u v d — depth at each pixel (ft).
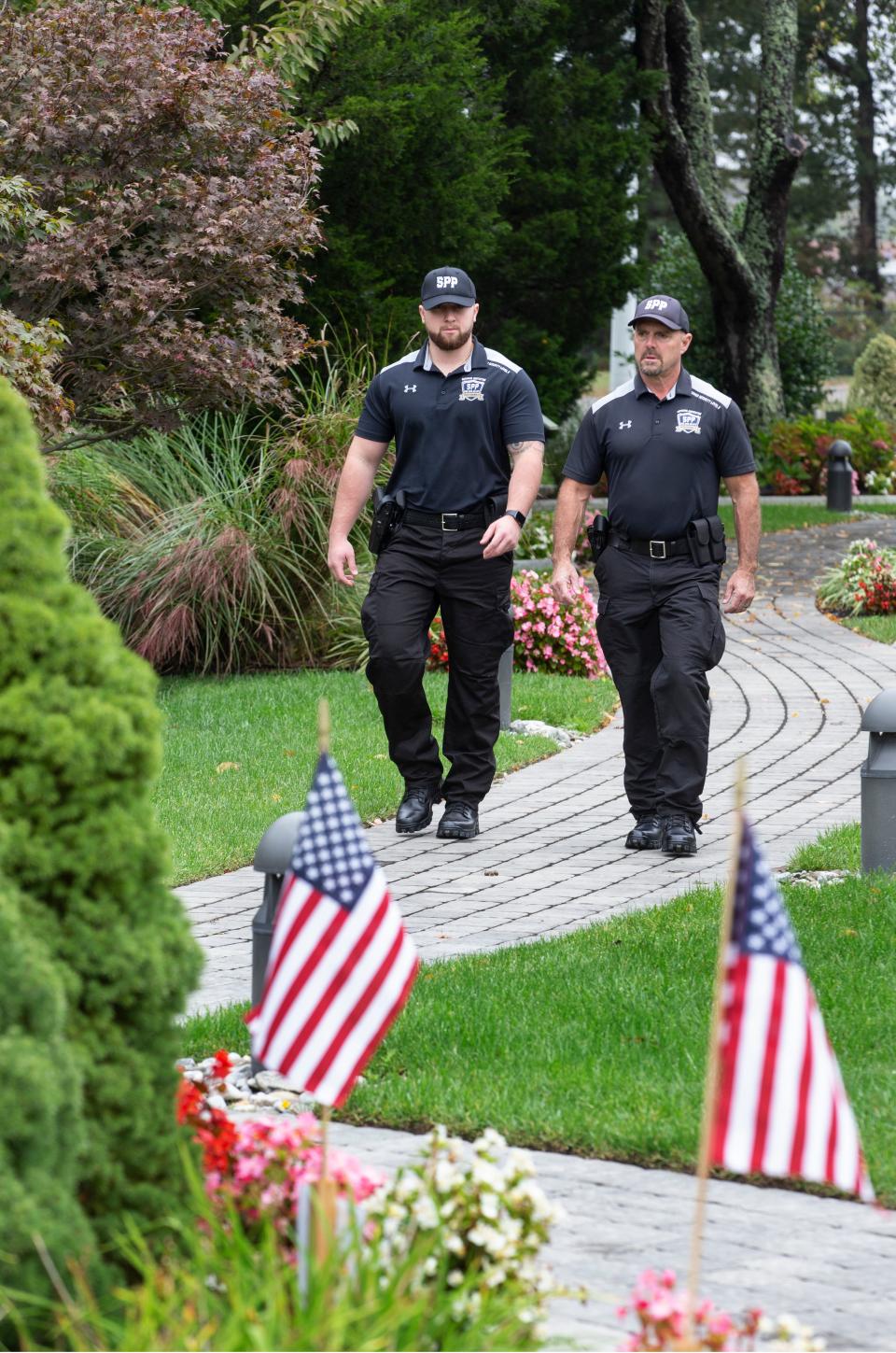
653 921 27.32
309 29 60.70
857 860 31.22
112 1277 12.15
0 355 42.47
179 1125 13.57
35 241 47.75
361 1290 12.38
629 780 34.55
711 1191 17.02
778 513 101.19
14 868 12.80
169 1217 12.97
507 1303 12.76
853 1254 15.42
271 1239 12.59
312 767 40.37
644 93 103.19
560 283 97.19
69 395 50.96
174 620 53.42
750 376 120.26
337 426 57.00
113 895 13.12
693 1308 11.74
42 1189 11.53
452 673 35.24
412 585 34.63
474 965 25.08
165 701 49.14
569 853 34.01
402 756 35.70
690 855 33.55
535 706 48.57
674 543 33.22
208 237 48.75
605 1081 19.67
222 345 50.37
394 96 70.69
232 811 36.11
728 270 116.78
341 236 70.85
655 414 33.19
